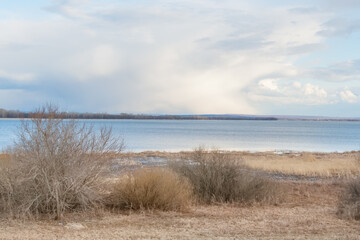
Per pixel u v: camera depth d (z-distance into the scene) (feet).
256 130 543.80
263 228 24.26
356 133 481.87
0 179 26.86
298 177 62.95
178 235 21.44
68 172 27.61
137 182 31.45
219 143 223.10
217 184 37.50
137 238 20.36
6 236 20.52
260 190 38.01
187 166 40.09
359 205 29.45
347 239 20.83
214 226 24.79
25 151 27.14
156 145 189.16
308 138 326.24
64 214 27.27
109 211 28.94
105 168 29.86
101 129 30.30
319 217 28.94
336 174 66.39
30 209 26.89
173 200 31.37
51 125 27.58
